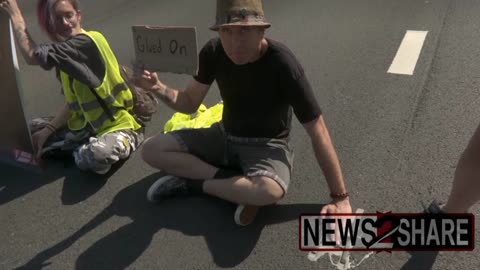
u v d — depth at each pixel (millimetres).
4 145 2891
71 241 2516
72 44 2539
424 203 2486
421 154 2875
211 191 2479
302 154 3027
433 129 3100
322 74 4113
